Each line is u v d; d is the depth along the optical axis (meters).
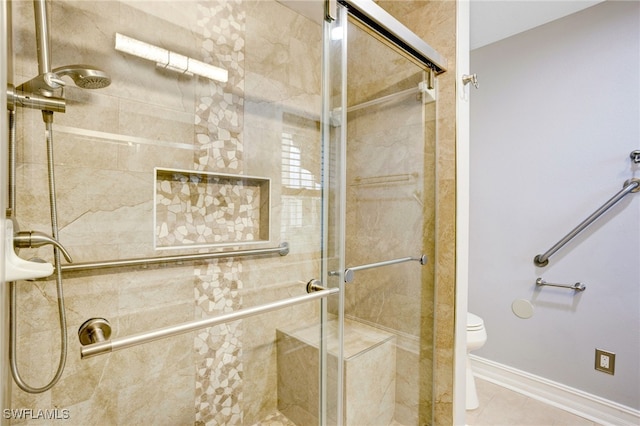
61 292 0.77
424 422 1.42
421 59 1.30
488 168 2.04
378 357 1.27
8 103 0.62
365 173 1.20
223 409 1.03
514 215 1.92
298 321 1.10
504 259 1.96
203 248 0.99
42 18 0.75
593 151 1.64
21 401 0.69
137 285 0.89
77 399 0.79
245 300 1.05
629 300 1.53
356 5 1.06
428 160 1.40
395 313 1.34
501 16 1.74
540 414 1.63
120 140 0.88
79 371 0.80
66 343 0.77
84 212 0.81
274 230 1.10
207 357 1.00
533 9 1.68
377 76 1.20
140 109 0.92
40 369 0.73
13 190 0.65
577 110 1.70
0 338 0.55
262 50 1.13
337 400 1.09
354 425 1.18
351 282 1.17
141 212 0.91
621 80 1.56
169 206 0.95
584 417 1.60
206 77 1.04
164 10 0.96
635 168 1.52
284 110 1.12
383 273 1.29
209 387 1.01
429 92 1.37
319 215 1.10
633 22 1.53
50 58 0.76
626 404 1.52
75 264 0.79
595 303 1.62
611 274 1.58
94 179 0.83
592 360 1.63
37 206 0.73
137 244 0.90
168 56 0.97
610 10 1.60
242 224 1.06
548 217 1.79
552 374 1.76
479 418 1.60
